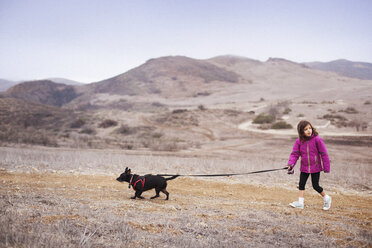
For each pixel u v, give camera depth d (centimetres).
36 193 650
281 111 7569
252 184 1013
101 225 406
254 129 5825
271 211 593
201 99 19350
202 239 389
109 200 634
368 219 548
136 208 561
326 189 957
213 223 473
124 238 364
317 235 428
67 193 687
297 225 474
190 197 751
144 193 774
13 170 1056
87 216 455
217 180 1070
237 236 411
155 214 516
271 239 403
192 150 3575
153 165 1427
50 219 422
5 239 309
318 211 607
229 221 491
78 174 1069
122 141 4269
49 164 1283
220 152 3312
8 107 7662
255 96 17488
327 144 3669
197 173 1259
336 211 614
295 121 6181
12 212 426
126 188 845
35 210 469
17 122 6662
